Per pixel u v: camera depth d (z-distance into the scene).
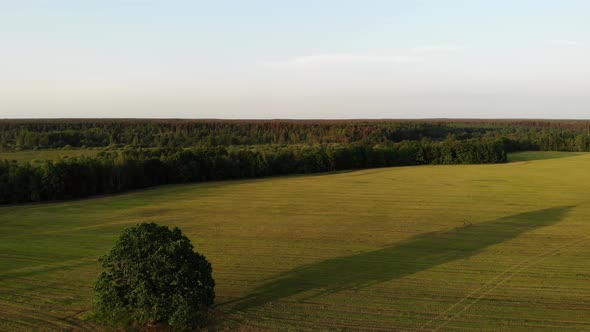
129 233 24.70
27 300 28.00
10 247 40.06
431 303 27.38
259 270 33.72
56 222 50.50
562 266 34.12
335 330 23.73
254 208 58.66
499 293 28.89
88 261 35.94
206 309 25.52
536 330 23.78
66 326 24.33
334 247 39.97
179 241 24.08
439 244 40.69
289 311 26.20
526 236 43.12
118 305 23.53
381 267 34.31
